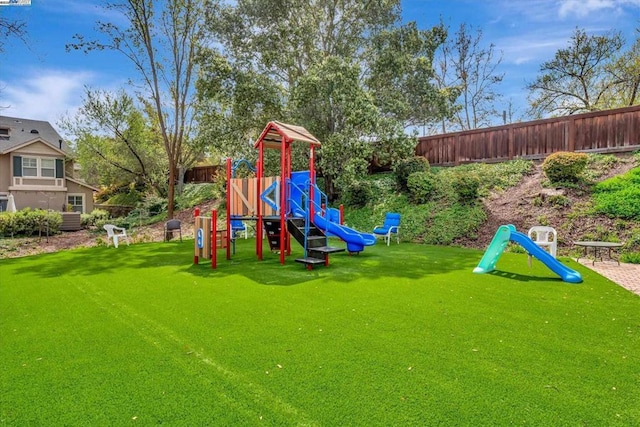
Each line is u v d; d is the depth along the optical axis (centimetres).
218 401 250
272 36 1427
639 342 345
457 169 1324
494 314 428
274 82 1404
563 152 1028
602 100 1880
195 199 2133
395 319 412
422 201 1232
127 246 1095
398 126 1282
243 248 1013
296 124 1365
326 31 1523
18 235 1546
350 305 468
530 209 995
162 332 380
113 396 257
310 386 268
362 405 243
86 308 468
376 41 1441
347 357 315
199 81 1400
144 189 2561
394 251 912
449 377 279
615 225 837
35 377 286
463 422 224
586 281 585
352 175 1241
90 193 2284
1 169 1967
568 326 388
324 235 813
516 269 683
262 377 282
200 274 670
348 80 1242
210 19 1502
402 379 277
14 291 564
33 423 227
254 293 532
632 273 638
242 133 1416
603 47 1702
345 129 1292
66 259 870
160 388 267
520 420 226
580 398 250
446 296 505
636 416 229
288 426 221
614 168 996
